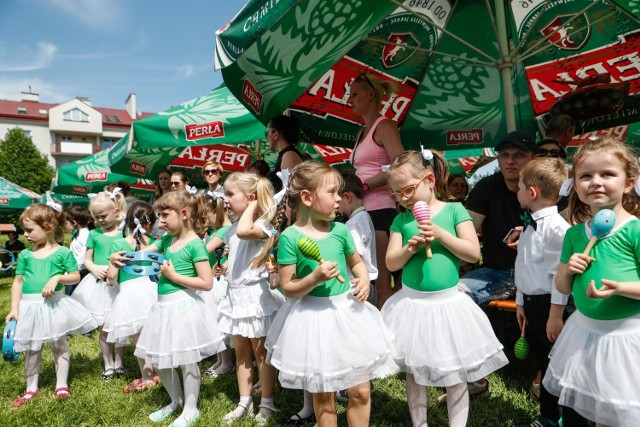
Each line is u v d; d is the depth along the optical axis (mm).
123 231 4195
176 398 2887
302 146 7570
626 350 1657
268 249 2729
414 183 2240
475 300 2992
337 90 4641
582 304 1799
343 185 2590
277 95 2871
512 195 3061
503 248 3117
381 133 3324
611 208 1781
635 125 5727
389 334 2178
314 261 2137
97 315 3709
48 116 50156
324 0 2416
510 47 4336
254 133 5031
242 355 2814
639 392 1600
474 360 2047
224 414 2789
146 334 2746
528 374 3211
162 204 2826
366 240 2799
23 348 3137
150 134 4875
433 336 2066
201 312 2777
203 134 4910
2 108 50938
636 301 1687
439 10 4180
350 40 2639
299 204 2270
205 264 2791
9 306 6680
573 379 1753
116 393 3236
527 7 4121
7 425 2736
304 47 2553
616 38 4121
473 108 5164
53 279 3203
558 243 2221
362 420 2078
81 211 5895
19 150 41156
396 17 4074
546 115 5125
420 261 2199
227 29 2572
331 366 1962
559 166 2322
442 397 2764
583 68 4504
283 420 2684
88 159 9500
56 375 3439
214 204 3801
